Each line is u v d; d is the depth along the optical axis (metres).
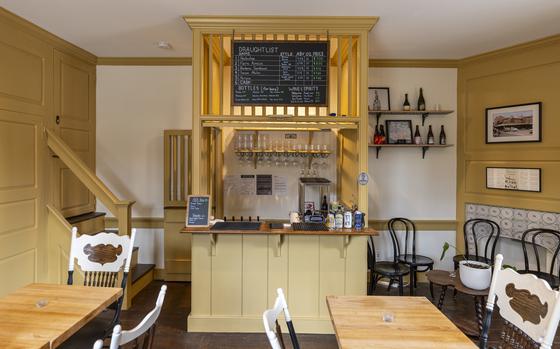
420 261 3.48
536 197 3.30
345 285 2.80
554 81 3.17
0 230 2.72
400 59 3.89
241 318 2.79
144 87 4.01
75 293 1.80
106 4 2.57
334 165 4.00
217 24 2.82
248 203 4.04
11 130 2.81
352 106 3.20
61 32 3.15
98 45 3.54
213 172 3.76
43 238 3.17
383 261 3.73
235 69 2.86
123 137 4.04
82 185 3.76
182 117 4.00
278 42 2.85
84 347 1.77
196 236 2.79
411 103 3.94
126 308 3.20
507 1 2.48
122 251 2.20
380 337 1.39
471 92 3.81
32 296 1.75
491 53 3.58
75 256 2.19
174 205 3.88
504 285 1.61
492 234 3.50
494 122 3.61
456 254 3.95
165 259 3.91
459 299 3.49
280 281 2.80
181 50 3.70
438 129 3.95
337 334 1.42
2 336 1.36
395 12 2.68
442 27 2.97
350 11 2.67
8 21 2.74
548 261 3.26
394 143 3.84
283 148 3.74
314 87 2.86
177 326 2.89
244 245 2.79
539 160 3.28
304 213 3.18
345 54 3.49
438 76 3.93
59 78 3.38
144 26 3.01
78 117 3.70
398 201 3.98
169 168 3.88
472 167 3.83
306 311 2.81
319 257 2.80
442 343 1.35
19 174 2.90
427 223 3.95
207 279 2.80
